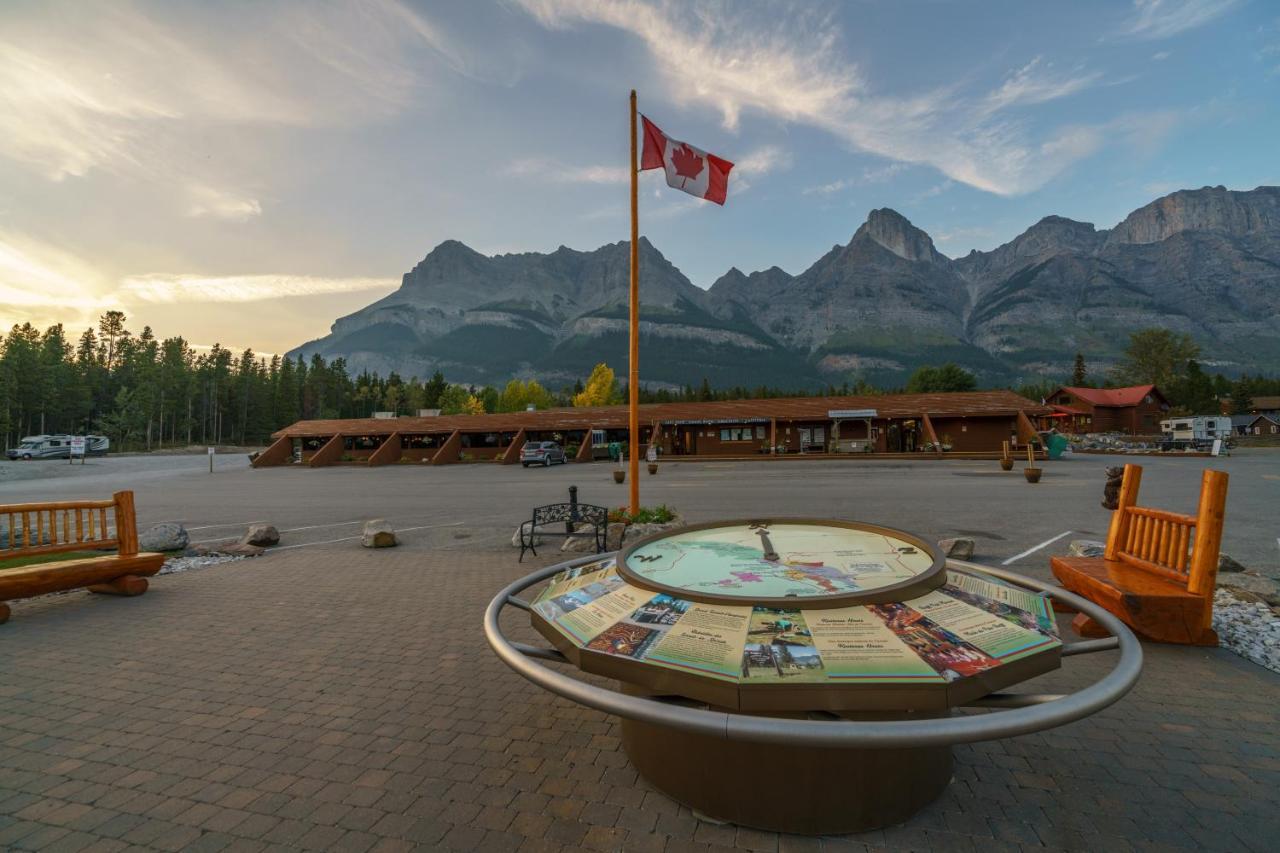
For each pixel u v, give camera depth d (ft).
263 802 9.41
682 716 6.15
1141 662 7.24
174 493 71.00
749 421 129.90
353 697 13.35
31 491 75.25
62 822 8.96
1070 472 75.51
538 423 140.46
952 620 7.68
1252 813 8.79
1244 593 18.90
